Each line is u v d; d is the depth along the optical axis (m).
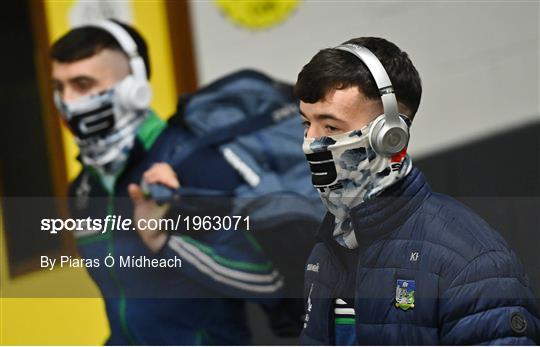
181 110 4.73
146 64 4.71
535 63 4.50
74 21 4.70
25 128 4.81
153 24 4.69
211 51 4.68
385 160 3.95
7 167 4.86
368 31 4.57
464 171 4.54
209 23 4.66
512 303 3.82
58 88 4.73
